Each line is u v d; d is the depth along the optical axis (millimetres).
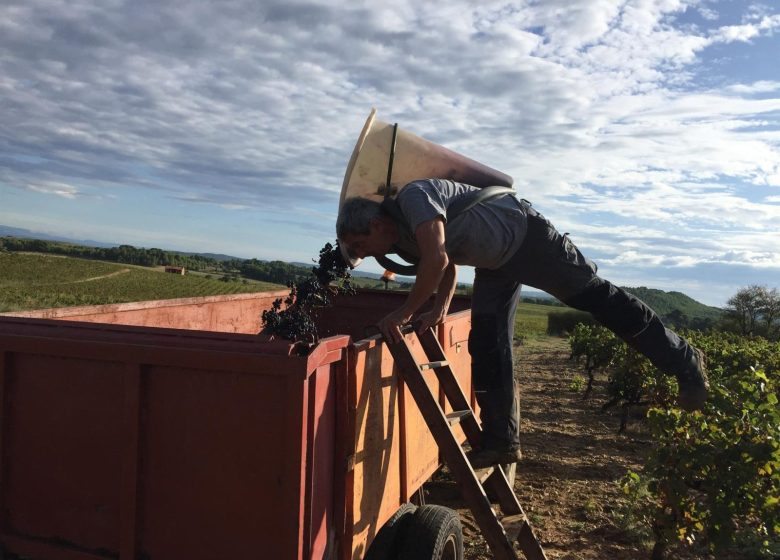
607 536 4945
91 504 2512
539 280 3434
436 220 2967
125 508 2414
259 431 2268
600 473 6727
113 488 2471
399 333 2992
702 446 4203
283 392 2232
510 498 3604
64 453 2543
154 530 2414
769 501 4066
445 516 3045
